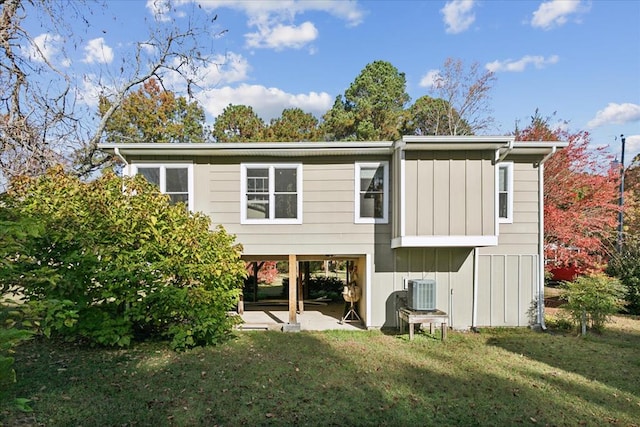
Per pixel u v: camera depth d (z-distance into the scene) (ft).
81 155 36.11
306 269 43.21
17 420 12.11
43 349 19.80
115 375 16.48
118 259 19.62
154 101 62.90
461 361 19.67
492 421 12.92
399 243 25.08
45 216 18.57
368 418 13.00
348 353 20.88
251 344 22.47
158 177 27.66
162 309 20.45
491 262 27.94
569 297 27.20
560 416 13.37
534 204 27.96
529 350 21.93
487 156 24.97
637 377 17.51
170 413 13.03
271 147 26.50
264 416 13.00
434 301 24.89
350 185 27.96
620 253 37.01
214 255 22.47
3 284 14.49
